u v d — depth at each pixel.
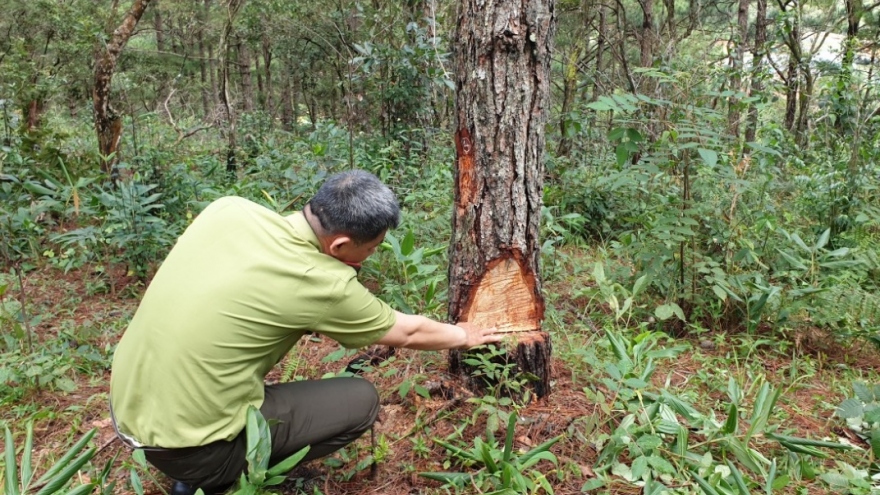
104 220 4.99
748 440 2.51
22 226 5.03
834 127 6.17
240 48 14.88
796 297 4.00
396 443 2.69
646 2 9.73
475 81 2.65
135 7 6.10
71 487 2.45
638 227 5.63
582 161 7.44
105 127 6.18
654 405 2.59
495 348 2.80
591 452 2.62
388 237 3.68
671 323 4.06
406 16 8.53
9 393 3.11
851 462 2.69
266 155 6.91
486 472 2.39
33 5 11.77
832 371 3.57
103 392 3.25
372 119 8.96
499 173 2.71
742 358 3.67
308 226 2.12
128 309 4.30
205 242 2.10
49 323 4.04
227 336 2.00
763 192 4.70
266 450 2.02
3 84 7.29
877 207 5.43
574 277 4.71
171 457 2.07
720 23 13.40
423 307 3.71
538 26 2.60
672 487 2.36
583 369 3.26
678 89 3.77
